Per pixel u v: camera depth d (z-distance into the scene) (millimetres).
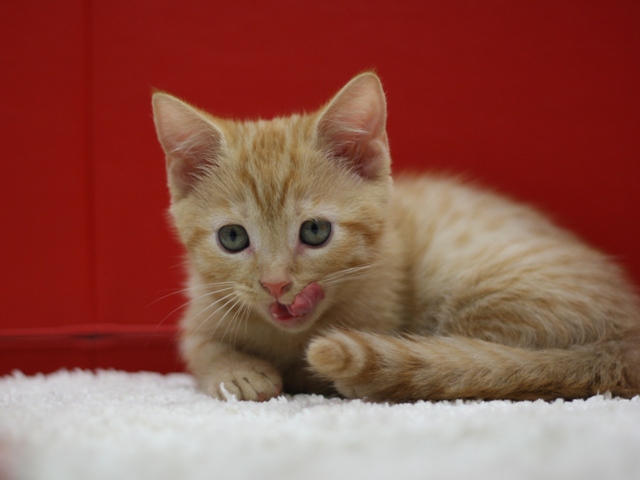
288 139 418
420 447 303
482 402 372
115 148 525
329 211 406
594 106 519
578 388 390
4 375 522
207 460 297
